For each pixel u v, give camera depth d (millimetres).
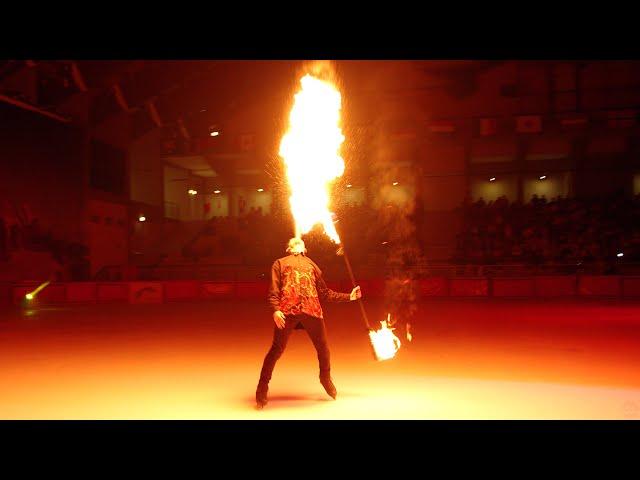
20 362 8445
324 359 5617
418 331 11906
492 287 22141
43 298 22438
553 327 12320
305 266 5566
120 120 30391
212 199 37969
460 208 30047
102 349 9781
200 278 28375
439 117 30891
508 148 32875
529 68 30219
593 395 5844
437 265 26500
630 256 24875
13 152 23703
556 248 25828
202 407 5527
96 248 28234
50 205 25594
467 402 5582
